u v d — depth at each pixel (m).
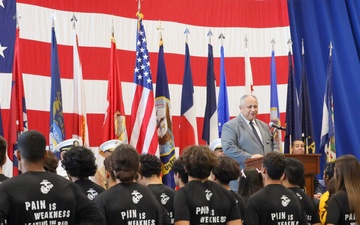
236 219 4.93
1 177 4.63
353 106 11.81
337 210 5.38
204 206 4.77
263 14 11.95
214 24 11.71
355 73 11.83
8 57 9.77
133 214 4.46
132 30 11.02
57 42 10.34
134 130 9.61
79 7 10.63
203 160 4.85
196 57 11.48
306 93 10.77
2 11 9.82
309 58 11.83
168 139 9.77
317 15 11.98
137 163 4.62
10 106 9.08
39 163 4.06
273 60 11.25
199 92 11.40
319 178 11.04
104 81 10.66
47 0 10.34
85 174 5.05
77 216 4.07
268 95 11.73
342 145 11.65
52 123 9.14
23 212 3.84
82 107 9.55
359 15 12.02
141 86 9.71
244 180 6.10
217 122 10.41
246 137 8.45
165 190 5.52
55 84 9.23
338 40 11.91
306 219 5.34
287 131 10.48
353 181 5.42
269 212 5.08
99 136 10.52
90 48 10.62
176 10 11.42
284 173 5.61
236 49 11.76
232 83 11.65
